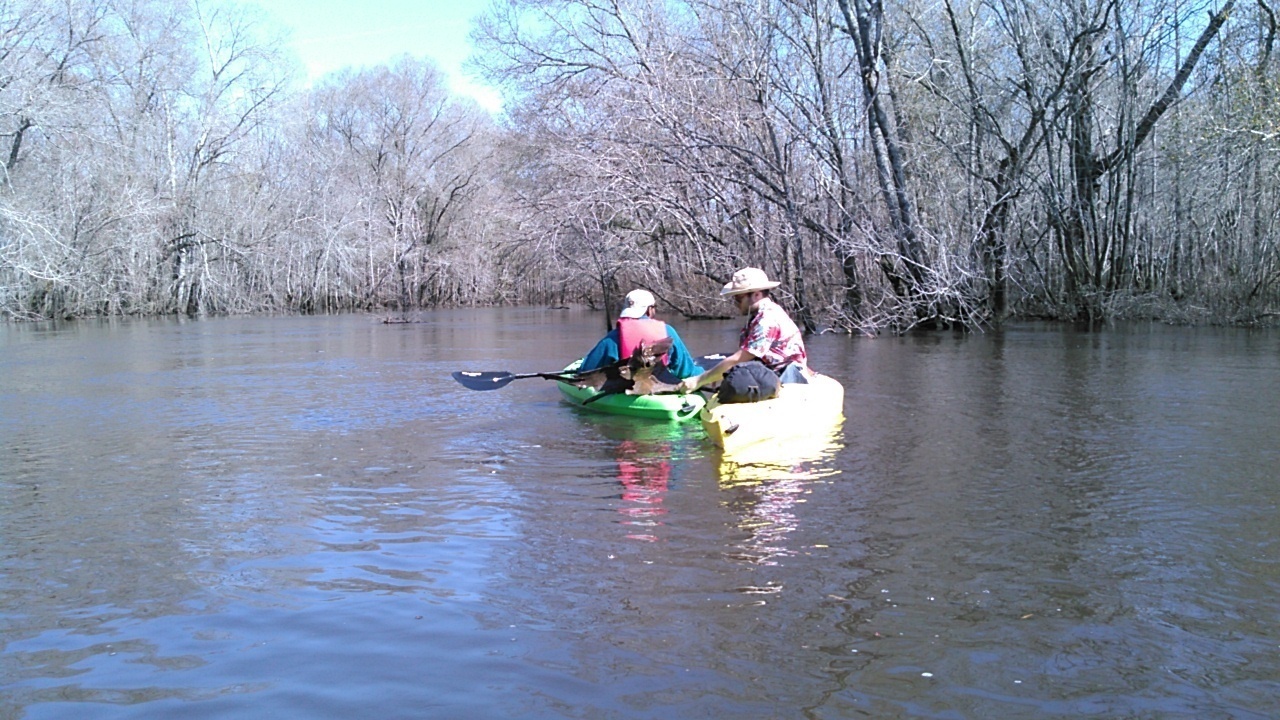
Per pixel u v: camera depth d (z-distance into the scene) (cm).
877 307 1920
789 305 1998
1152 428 762
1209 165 1881
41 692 313
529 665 329
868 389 1017
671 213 2016
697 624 362
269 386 1103
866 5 1942
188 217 3350
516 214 2475
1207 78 2011
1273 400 904
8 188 2641
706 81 1983
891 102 2072
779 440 717
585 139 2075
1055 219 2178
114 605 388
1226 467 617
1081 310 2184
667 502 541
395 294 4178
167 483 601
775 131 2022
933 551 446
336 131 4509
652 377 885
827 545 456
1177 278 2216
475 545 462
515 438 750
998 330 1955
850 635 351
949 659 331
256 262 3581
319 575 421
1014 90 2066
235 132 3591
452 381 1148
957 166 2094
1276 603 380
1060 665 326
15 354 1603
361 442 738
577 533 480
